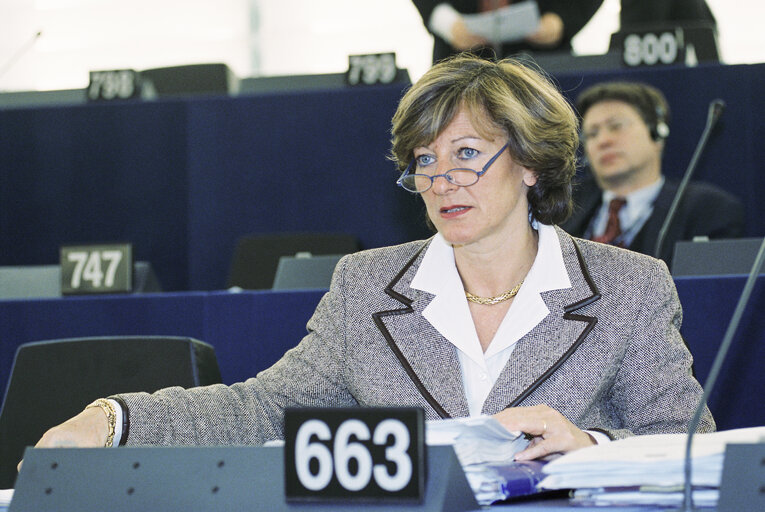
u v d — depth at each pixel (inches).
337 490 38.8
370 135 165.9
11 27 262.4
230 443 64.4
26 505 42.7
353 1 261.3
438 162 66.1
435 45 172.2
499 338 66.9
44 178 174.1
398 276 71.4
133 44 263.0
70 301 102.9
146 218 171.3
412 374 66.6
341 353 70.0
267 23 263.1
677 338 67.4
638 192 137.6
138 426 59.7
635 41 162.4
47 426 79.2
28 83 261.1
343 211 165.9
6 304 103.5
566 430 53.6
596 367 65.6
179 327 100.6
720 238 131.8
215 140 170.2
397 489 38.1
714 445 42.6
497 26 163.5
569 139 68.4
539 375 65.1
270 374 70.0
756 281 89.4
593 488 43.3
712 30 170.1
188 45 263.0
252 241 141.9
